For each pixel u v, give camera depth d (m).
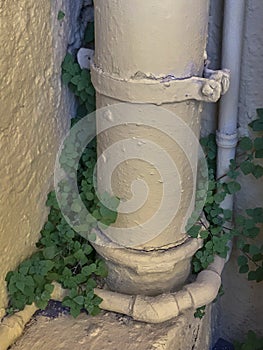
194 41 1.14
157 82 1.13
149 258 1.29
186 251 1.32
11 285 1.24
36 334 1.25
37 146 1.28
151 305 1.27
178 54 1.12
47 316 1.29
